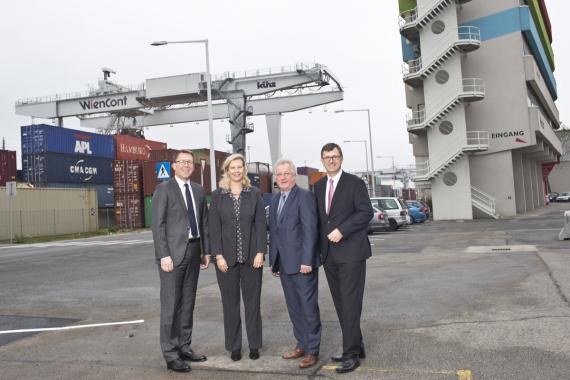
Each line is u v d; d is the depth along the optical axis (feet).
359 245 15.65
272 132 166.50
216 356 17.07
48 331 21.33
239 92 157.48
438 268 34.60
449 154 104.42
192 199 17.08
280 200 16.83
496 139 109.19
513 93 107.96
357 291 15.53
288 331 19.93
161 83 161.58
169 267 16.06
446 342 17.13
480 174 110.73
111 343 19.07
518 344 16.46
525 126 106.83
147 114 187.32
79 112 175.83
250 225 16.71
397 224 77.77
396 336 18.19
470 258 39.06
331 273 16.19
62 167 119.44
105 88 178.09
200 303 26.04
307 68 153.48
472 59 110.93
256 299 16.78
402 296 25.41
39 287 33.78
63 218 107.04
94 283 34.86
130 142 144.46
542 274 29.27
